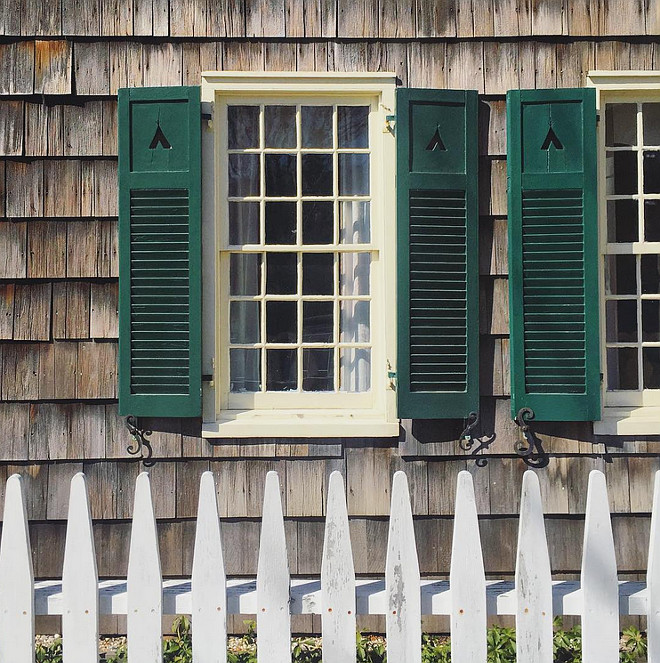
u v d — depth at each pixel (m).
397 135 3.96
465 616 2.72
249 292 4.18
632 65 4.09
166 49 4.06
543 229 3.98
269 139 4.17
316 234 4.18
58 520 4.04
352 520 4.05
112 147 4.06
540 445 4.05
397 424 4.03
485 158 4.09
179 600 2.78
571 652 3.66
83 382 4.05
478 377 4.00
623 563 4.04
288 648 2.74
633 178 4.21
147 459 4.05
